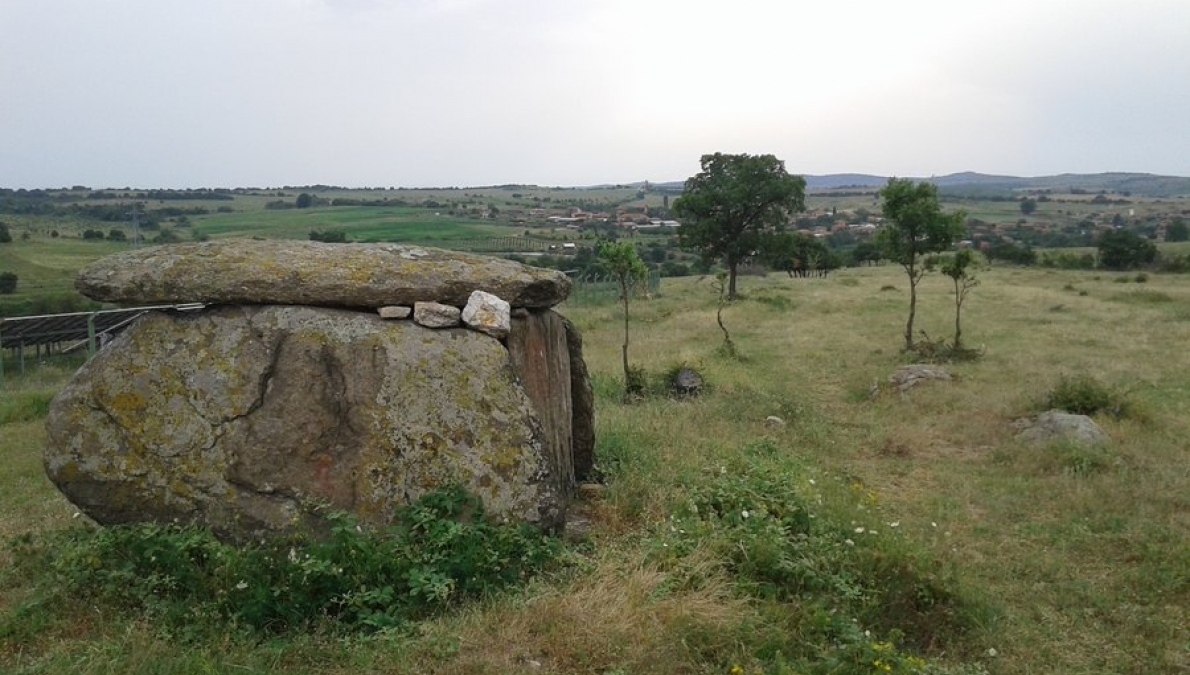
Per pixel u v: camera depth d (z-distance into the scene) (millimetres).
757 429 10812
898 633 5152
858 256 60656
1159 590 6066
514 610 5086
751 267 55344
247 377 6035
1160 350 17375
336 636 4863
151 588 5254
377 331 6203
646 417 11047
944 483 8867
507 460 5977
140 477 5910
